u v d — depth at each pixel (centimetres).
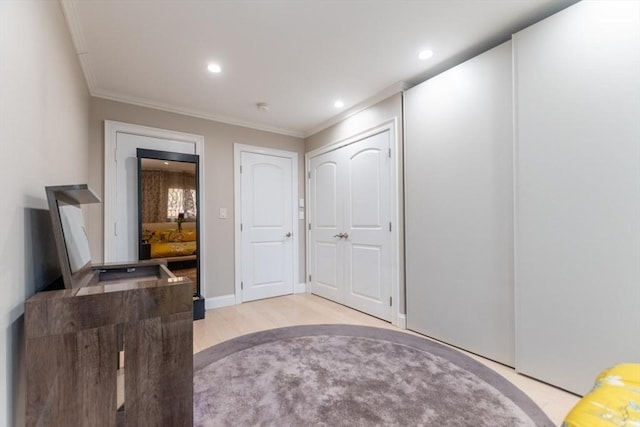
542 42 178
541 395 165
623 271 150
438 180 242
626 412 76
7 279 87
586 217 162
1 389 83
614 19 153
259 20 185
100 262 274
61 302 89
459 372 187
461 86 225
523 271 186
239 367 194
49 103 134
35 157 114
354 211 334
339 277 357
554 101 173
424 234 253
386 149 292
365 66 243
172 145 319
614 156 153
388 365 196
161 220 303
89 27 187
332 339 243
